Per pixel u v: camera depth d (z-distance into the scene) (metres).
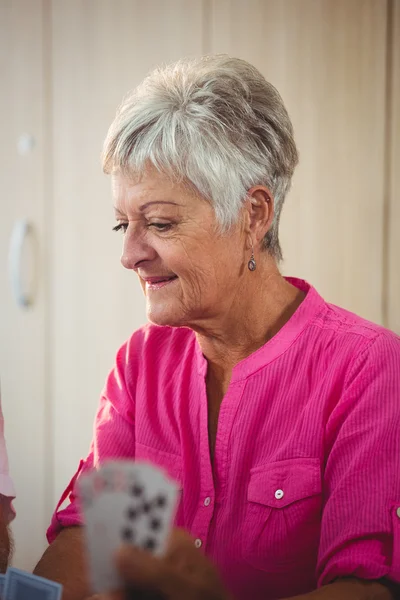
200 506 1.22
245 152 1.15
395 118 2.71
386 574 1.01
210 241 1.14
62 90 2.62
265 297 1.23
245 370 1.21
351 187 2.72
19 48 2.59
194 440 1.26
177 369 1.32
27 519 2.68
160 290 1.18
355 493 1.06
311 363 1.19
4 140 2.61
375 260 2.76
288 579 1.15
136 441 1.32
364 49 2.69
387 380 1.12
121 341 2.69
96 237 2.66
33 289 2.64
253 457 1.20
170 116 1.12
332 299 2.75
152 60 2.61
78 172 2.64
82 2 2.59
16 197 2.62
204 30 2.62
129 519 0.78
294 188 2.69
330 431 1.14
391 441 1.08
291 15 2.65
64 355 2.67
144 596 0.77
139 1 2.60
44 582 0.83
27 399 2.66
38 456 2.67
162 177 1.12
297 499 1.14
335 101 2.70
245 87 1.16
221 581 0.81
